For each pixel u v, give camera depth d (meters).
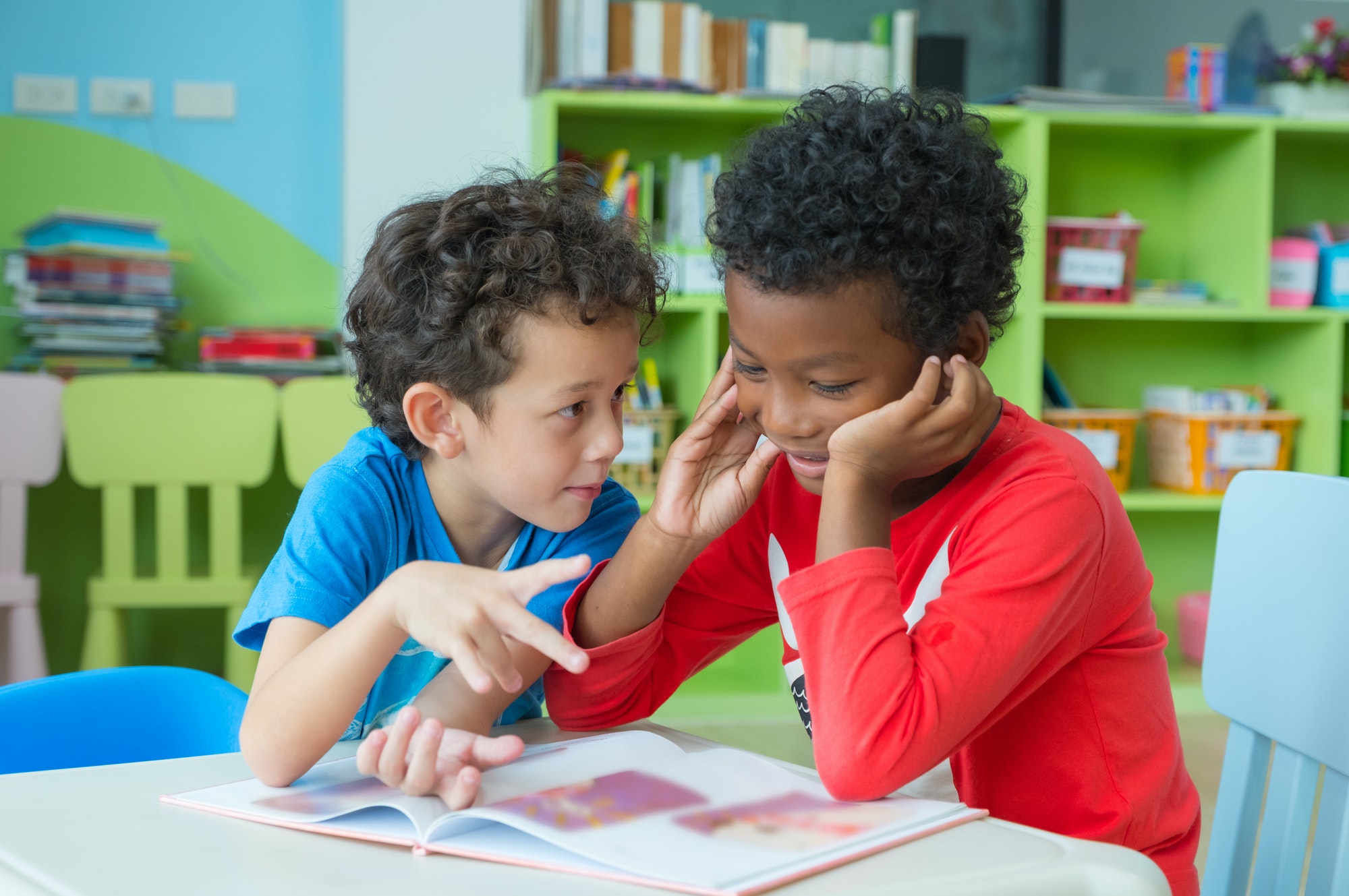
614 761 0.67
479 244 0.80
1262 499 0.87
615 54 2.70
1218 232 3.00
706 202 2.69
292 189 2.85
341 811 0.58
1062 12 2.94
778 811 0.58
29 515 2.75
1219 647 0.90
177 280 2.81
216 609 2.84
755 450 0.83
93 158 2.75
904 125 0.73
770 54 2.75
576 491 0.82
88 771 0.69
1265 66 3.03
